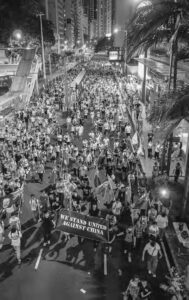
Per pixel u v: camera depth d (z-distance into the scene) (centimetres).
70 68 8300
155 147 2012
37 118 2947
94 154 2128
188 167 1316
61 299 985
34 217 1407
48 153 2131
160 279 1063
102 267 1121
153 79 3216
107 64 10881
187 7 1281
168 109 1130
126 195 1434
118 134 2552
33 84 4291
